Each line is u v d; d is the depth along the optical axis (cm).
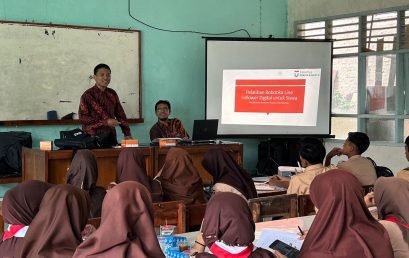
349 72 707
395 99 655
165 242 239
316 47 686
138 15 627
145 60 636
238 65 673
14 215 214
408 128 650
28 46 546
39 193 220
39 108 556
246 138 696
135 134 633
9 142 501
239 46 671
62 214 194
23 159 414
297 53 682
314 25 742
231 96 674
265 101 679
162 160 413
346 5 698
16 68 540
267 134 681
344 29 707
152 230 173
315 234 192
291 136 684
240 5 715
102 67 494
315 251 189
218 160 352
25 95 547
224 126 674
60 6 568
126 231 166
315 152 356
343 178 197
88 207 208
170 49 656
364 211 196
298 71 682
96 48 592
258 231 262
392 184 231
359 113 692
